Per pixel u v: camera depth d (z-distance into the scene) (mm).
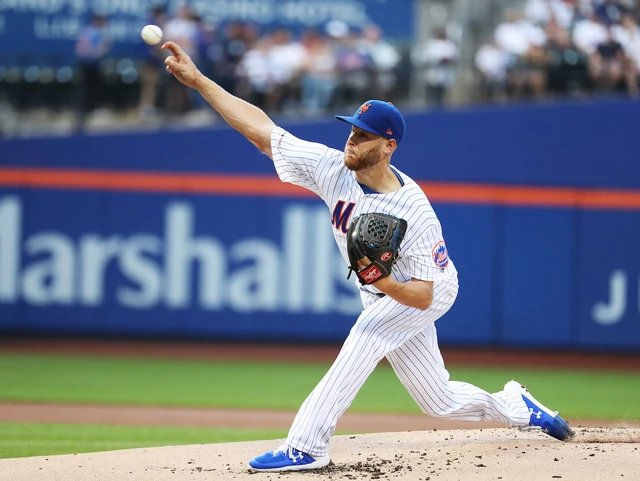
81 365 44531
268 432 28438
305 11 52562
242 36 51906
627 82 53062
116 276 51344
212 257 51375
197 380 40875
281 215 51312
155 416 31609
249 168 51250
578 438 20219
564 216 51438
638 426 23953
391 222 16203
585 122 51344
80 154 51000
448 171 51156
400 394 38469
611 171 51438
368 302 18219
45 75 52312
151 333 51594
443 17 54688
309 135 50281
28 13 51719
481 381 41656
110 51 51812
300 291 51375
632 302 51406
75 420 30250
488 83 53031
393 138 16609
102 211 51188
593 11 53125
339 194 17344
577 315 51375
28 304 51031
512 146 51312
